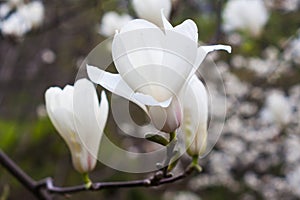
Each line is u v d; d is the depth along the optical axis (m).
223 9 3.79
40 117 5.15
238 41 4.34
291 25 4.76
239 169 6.46
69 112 1.41
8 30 3.57
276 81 5.77
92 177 5.40
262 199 6.46
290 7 4.75
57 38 5.96
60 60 5.96
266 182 6.25
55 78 5.91
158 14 1.90
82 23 5.75
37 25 3.69
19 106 6.00
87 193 5.62
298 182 5.63
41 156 5.58
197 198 6.05
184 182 6.43
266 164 6.38
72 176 5.59
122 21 3.12
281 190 6.12
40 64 5.94
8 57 5.26
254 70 5.67
